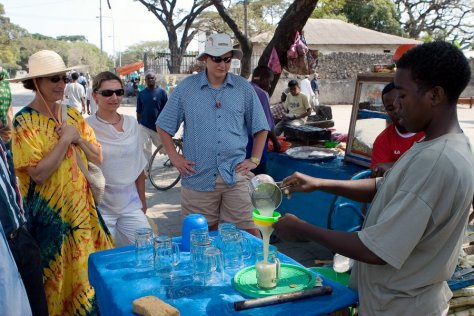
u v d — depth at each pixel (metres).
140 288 1.92
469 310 2.46
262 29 27.72
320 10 15.07
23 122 2.83
